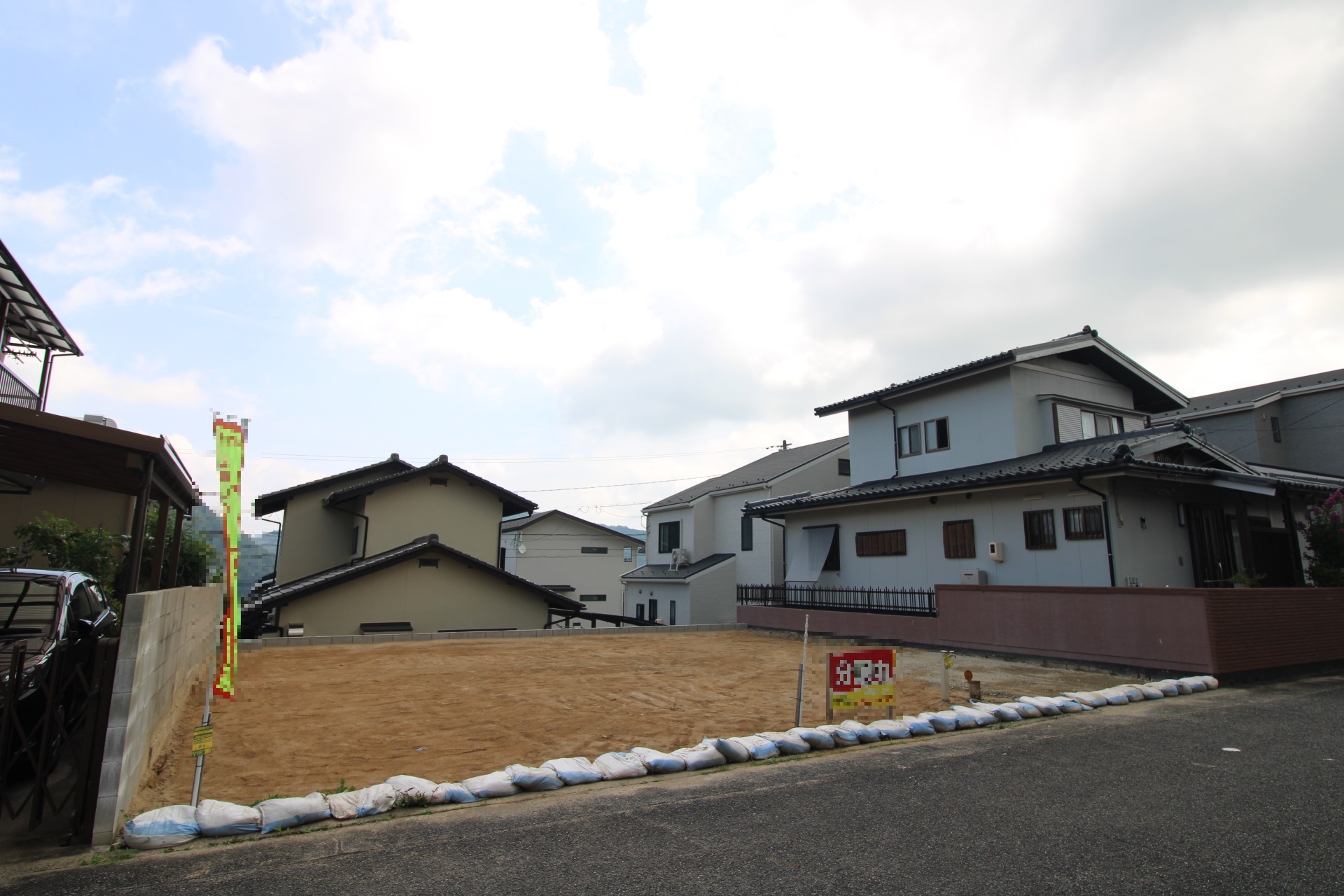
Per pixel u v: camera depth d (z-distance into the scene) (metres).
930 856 3.59
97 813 3.76
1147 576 11.56
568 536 33.75
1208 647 8.74
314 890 3.24
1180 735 6.18
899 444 17.27
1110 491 11.44
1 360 10.87
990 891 3.20
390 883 3.30
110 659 3.98
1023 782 4.84
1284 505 12.78
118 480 7.86
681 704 7.83
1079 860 3.52
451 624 17.77
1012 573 12.90
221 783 5.01
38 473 7.80
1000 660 11.34
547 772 4.80
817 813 4.25
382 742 6.16
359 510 20.83
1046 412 14.75
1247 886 3.21
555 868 3.47
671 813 4.25
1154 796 4.52
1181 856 3.55
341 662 11.13
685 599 23.72
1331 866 3.42
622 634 16.16
